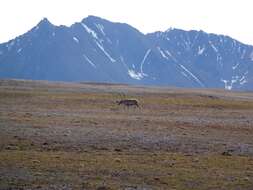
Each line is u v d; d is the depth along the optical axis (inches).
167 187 1780.3
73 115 4429.1
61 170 1985.7
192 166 2134.6
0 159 2160.4
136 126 3612.2
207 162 2235.5
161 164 2158.0
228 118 4707.2
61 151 2429.9
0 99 6451.8
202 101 7534.5
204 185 1820.9
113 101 6628.9
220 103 7081.7
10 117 3978.8
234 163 2230.6
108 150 2500.0
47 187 1733.5
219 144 2832.2
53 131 3110.2
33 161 2135.8
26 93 7785.4
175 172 2006.6
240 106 6628.9
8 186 1737.2
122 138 2906.0
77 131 3157.0
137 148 2593.5
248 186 1822.1
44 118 3993.6
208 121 4261.8
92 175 1919.3
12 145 2551.7
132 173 1969.7
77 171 1977.1
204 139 3026.6
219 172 2032.5
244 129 3695.9
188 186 1801.2
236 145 2815.0
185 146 2711.6
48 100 6496.1
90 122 3774.6
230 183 1857.8
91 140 2787.9
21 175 1889.8
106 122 3833.7
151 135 3095.5
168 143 2787.9
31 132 3029.0
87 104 6023.6
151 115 4813.0
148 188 1753.2
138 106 5851.4
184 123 3998.5
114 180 1857.8
